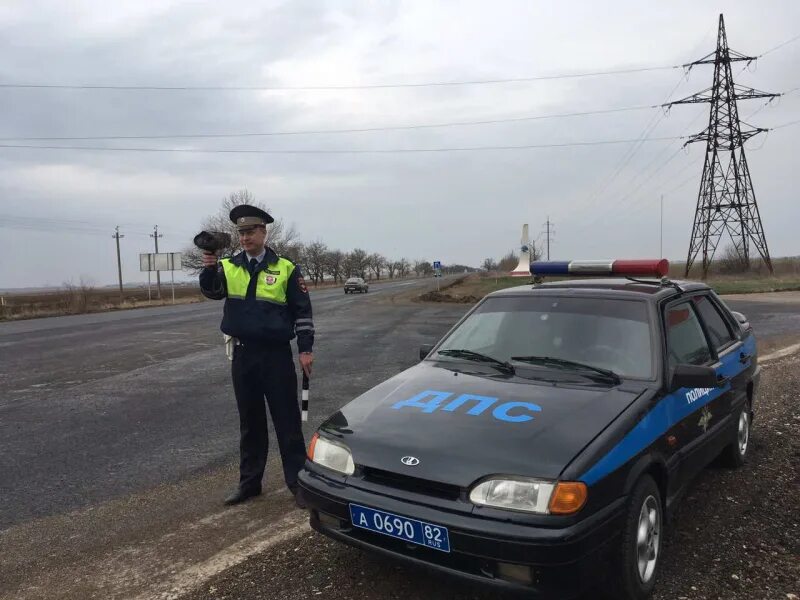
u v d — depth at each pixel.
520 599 2.82
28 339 17.08
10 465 5.18
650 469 3.02
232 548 3.52
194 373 9.95
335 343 13.69
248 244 4.04
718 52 43.31
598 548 2.48
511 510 2.45
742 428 4.68
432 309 26.33
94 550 3.55
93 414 7.05
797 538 3.47
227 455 5.37
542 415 2.90
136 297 51.03
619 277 4.47
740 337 4.79
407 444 2.80
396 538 2.66
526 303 4.06
